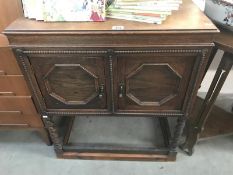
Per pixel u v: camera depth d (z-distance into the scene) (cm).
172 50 89
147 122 166
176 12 100
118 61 94
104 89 105
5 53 106
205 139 148
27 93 122
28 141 155
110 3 99
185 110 111
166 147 138
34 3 93
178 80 100
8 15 106
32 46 90
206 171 133
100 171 135
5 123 139
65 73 100
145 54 91
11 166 140
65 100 111
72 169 137
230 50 96
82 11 92
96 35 87
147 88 104
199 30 84
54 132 129
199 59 92
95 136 155
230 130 147
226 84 176
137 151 137
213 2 107
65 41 90
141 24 90
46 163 141
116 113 115
